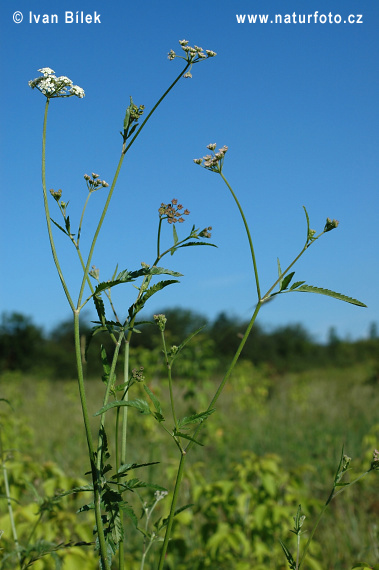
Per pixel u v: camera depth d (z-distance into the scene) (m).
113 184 1.62
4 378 15.67
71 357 21.98
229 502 3.28
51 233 1.57
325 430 8.28
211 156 1.74
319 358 22.64
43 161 1.60
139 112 1.65
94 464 1.51
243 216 1.69
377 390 13.09
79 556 2.41
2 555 2.24
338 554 3.55
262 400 11.36
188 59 1.70
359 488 4.66
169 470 3.54
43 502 2.49
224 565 3.08
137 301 1.65
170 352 1.62
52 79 1.62
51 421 9.09
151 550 3.24
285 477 3.61
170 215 1.74
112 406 1.45
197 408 7.64
